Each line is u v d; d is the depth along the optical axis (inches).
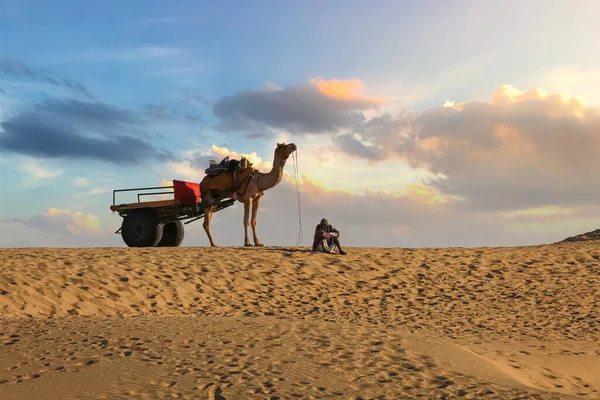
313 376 306.7
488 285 698.8
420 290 680.4
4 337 385.4
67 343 367.6
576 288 689.0
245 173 841.5
